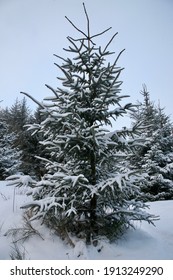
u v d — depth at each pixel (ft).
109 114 13.50
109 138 12.81
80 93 13.43
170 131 47.88
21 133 46.57
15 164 52.44
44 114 12.51
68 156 14.02
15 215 15.70
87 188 12.41
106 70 13.39
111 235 13.01
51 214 12.57
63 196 12.84
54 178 11.93
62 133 13.44
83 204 13.30
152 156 41.81
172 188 40.22
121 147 13.43
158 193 39.40
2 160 52.34
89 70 14.21
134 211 12.75
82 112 13.28
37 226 13.55
